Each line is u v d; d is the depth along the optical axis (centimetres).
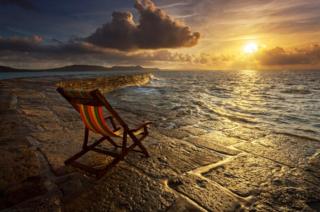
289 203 198
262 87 1980
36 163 266
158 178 242
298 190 220
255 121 561
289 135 421
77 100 240
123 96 1131
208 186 226
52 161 280
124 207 188
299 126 509
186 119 571
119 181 233
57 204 187
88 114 245
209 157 305
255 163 286
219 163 285
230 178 244
